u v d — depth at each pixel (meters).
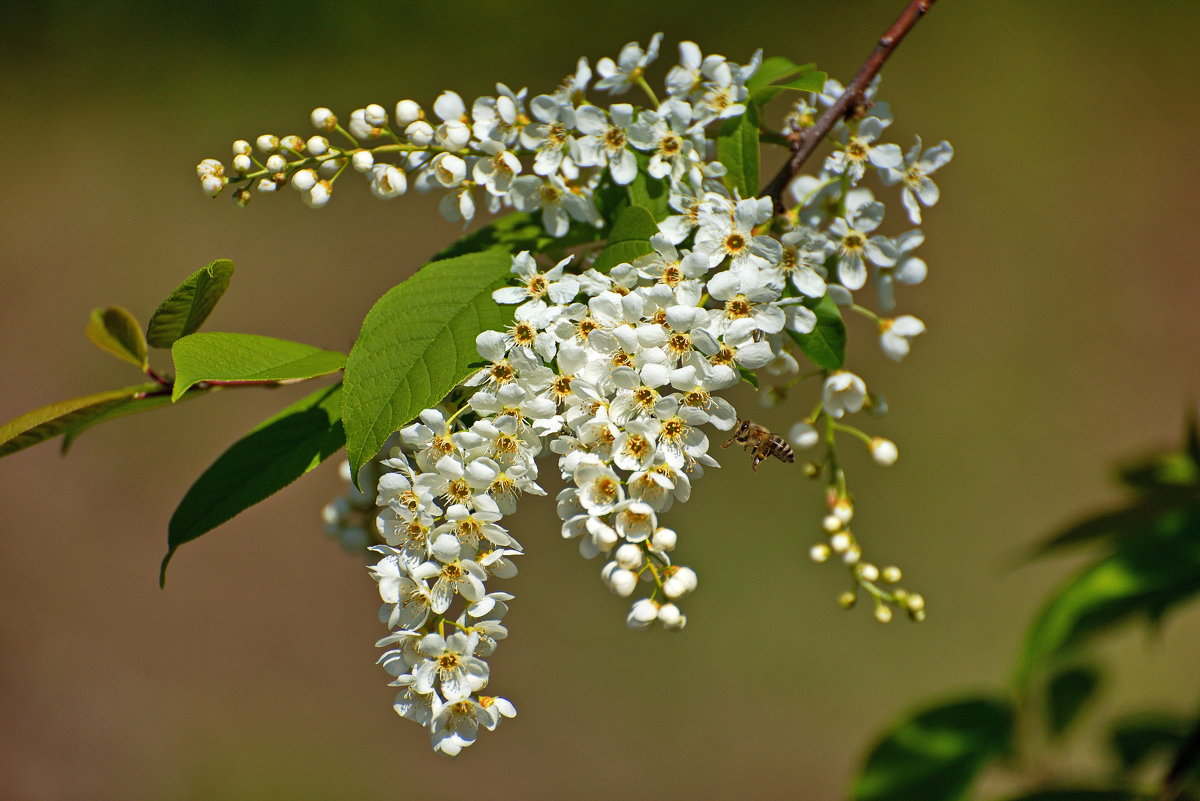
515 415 2.25
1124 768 3.38
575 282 2.31
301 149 2.64
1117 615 2.58
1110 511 2.95
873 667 7.02
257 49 10.35
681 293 2.34
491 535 2.24
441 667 2.25
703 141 2.57
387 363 2.34
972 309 8.54
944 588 7.29
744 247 2.44
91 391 8.57
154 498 8.12
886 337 2.71
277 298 8.84
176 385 2.38
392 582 2.25
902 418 7.91
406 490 2.26
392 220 9.26
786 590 7.37
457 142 2.61
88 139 9.80
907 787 2.96
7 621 7.59
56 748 7.01
